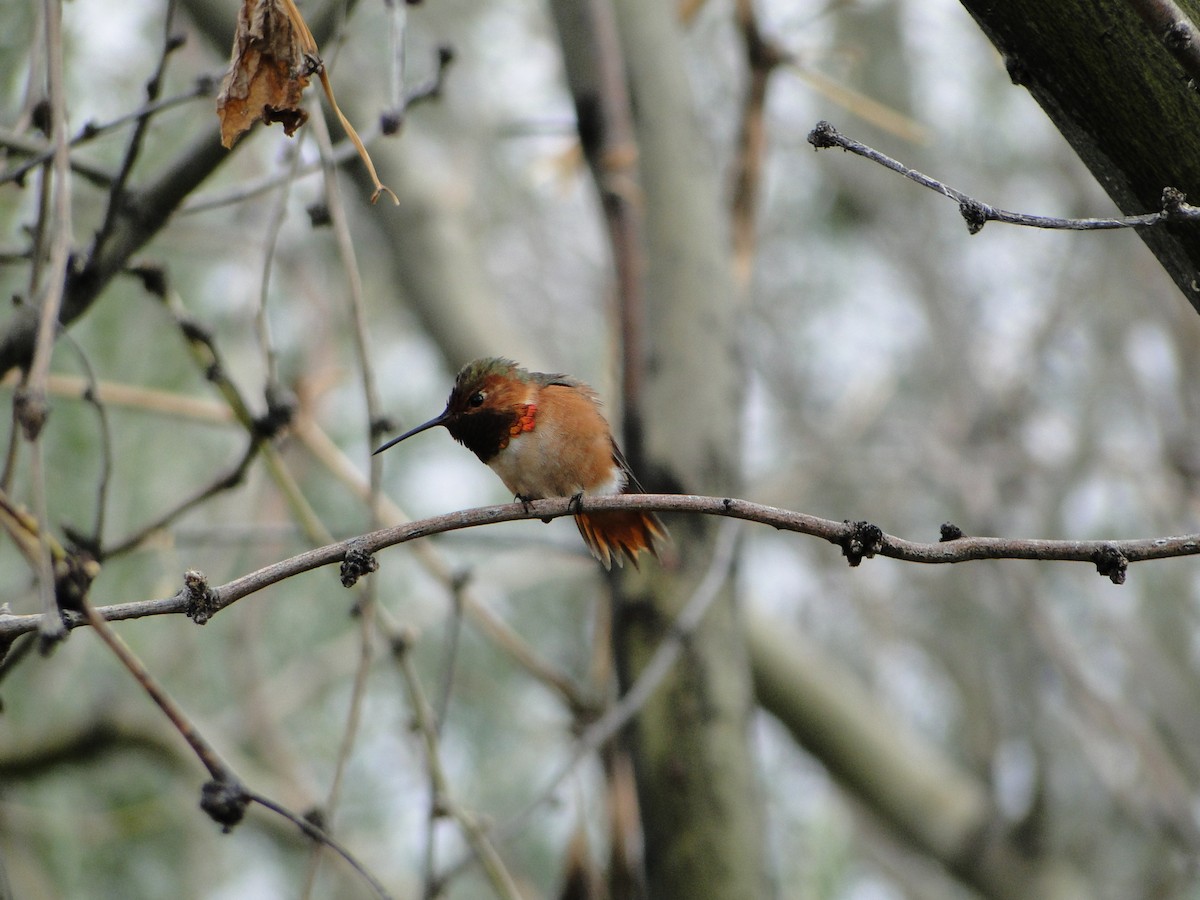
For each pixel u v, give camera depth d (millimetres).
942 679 17828
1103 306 16312
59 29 4309
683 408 7836
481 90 14969
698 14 10133
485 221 16234
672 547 7680
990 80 18500
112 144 9945
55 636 3562
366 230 14961
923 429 16203
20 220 9125
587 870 8172
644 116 8445
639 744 7508
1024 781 16188
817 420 17766
